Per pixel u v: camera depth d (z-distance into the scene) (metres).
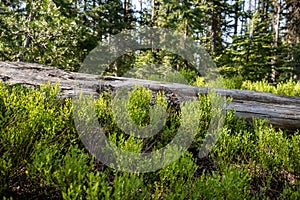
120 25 13.56
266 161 2.69
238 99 4.67
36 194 1.77
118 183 1.49
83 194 1.81
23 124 2.01
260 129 3.30
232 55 13.45
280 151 2.85
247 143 3.02
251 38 13.09
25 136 1.96
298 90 6.39
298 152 2.77
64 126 2.55
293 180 2.69
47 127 2.19
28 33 7.18
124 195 1.51
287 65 13.65
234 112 3.74
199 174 2.68
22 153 1.93
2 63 4.59
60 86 4.08
